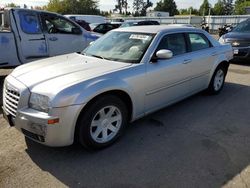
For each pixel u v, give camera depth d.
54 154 3.36
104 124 3.42
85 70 3.49
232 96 5.71
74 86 3.04
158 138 3.78
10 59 6.50
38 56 6.98
